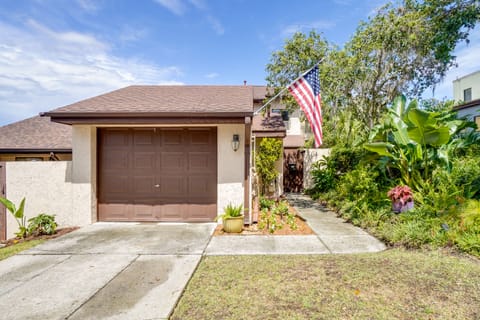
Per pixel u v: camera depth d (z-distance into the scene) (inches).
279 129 466.9
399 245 230.1
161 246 241.9
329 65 434.9
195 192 337.1
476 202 226.4
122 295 153.8
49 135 565.3
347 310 131.6
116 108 307.1
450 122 341.7
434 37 370.9
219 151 324.2
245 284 162.1
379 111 467.8
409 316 126.0
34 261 208.2
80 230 298.5
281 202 427.2
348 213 340.5
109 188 339.0
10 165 305.9
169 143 337.1
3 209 296.4
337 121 541.3
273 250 228.7
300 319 125.3
